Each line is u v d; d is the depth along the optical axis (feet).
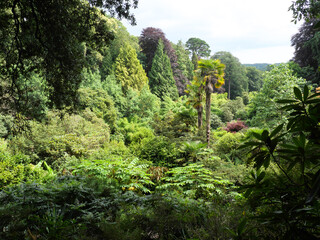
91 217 7.93
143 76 106.42
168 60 124.26
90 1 15.03
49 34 15.07
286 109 3.31
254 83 191.42
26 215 7.35
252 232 4.42
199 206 9.59
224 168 25.57
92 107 66.74
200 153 30.27
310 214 2.88
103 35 17.16
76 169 18.69
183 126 52.75
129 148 43.29
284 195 3.46
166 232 7.63
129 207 9.39
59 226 6.79
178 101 113.39
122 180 18.65
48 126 37.93
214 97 124.88
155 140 37.32
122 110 81.56
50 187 10.72
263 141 3.51
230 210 7.38
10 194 9.05
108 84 85.71
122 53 104.01
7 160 26.50
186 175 21.03
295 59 84.12
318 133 3.16
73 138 37.73
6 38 16.78
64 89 17.57
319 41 63.10
